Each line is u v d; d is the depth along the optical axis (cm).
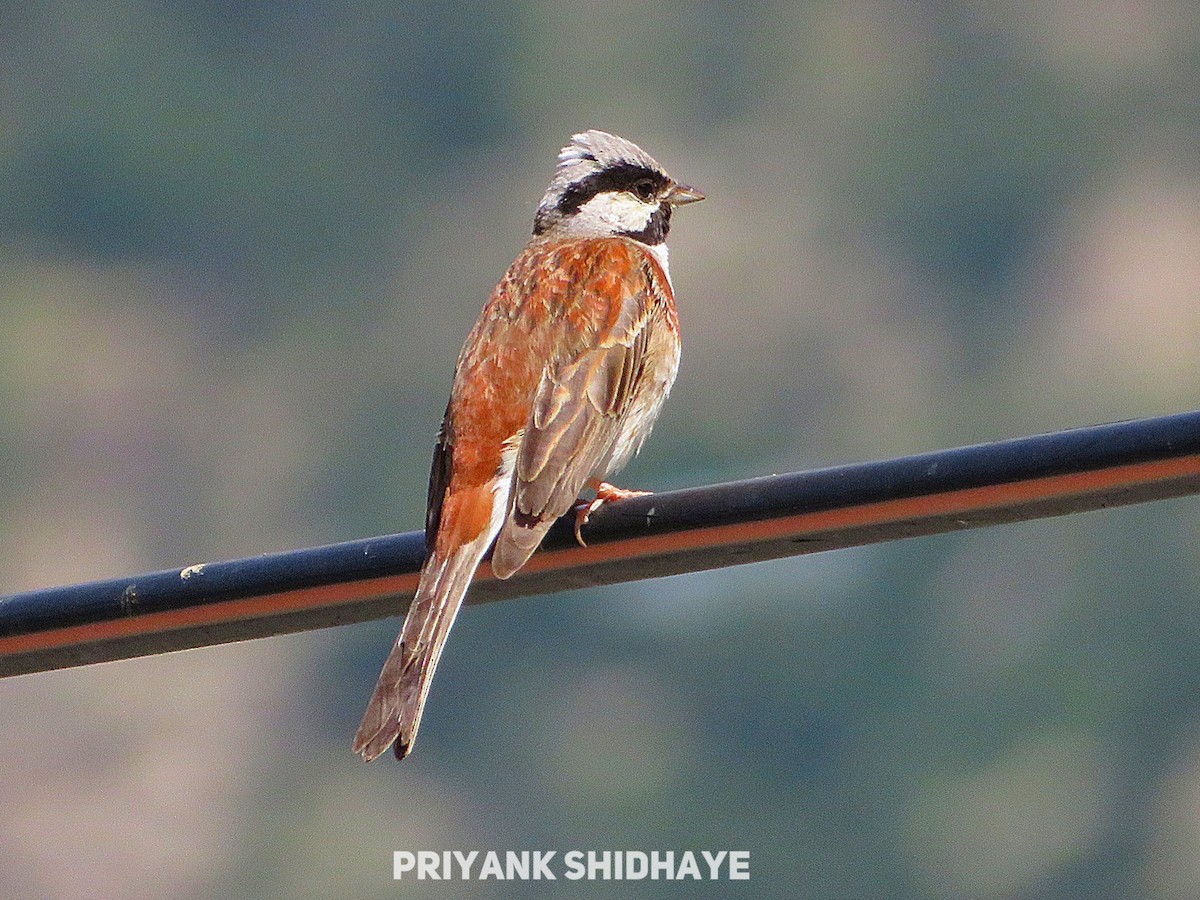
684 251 2561
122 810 1845
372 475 2436
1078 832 1688
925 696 1773
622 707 1808
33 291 2675
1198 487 464
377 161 2819
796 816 1733
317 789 1850
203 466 2464
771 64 2806
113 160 2766
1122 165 2653
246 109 2808
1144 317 2470
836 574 1827
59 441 2497
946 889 1670
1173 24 2764
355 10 2928
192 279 2717
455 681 1841
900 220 2627
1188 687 1761
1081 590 1809
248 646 1917
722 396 2344
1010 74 2759
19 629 528
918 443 2316
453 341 2659
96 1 2909
